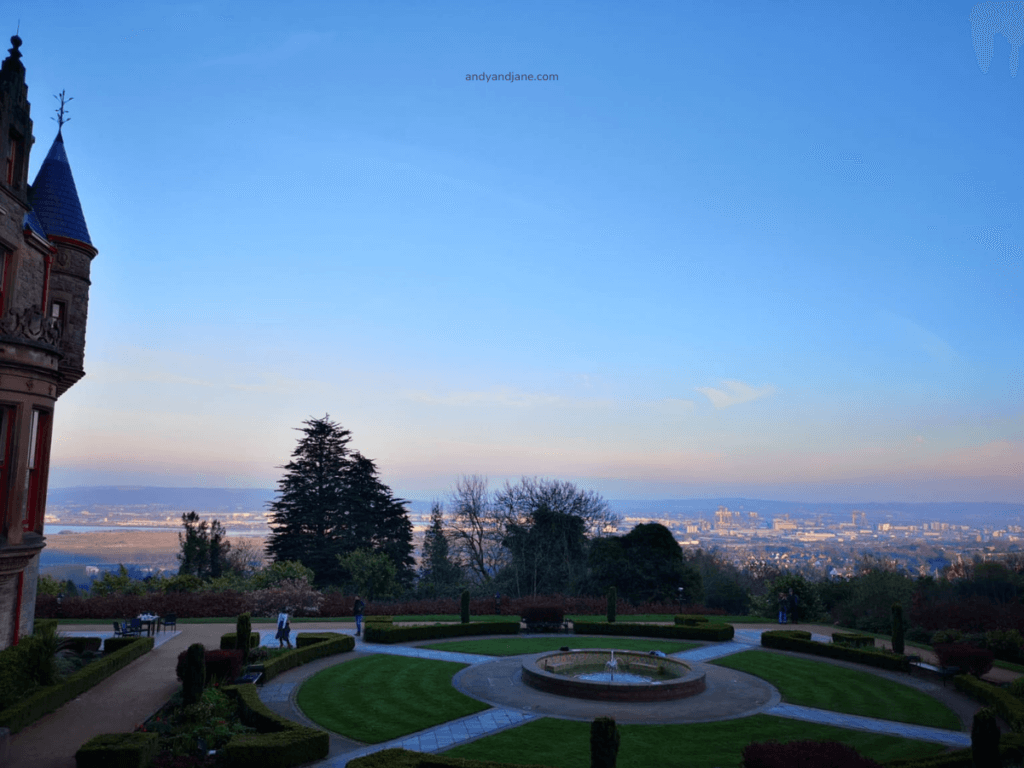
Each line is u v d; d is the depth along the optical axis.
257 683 24.69
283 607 42.09
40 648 21.23
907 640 38.34
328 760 17.42
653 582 56.78
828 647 31.88
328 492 67.50
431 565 66.69
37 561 25.83
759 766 12.79
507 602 46.00
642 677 26.59
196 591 44.78
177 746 17.14
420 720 20.95
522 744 18.86
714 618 46.88
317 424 69.19
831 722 21.38
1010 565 62.62
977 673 26.67
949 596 52.16
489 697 23.62
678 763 17.59
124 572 46.44
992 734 14.43
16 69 23.94
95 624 36.97
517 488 65.00
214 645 31.44
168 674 25.36
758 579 82.50
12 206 23.39
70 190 29.34
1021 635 35.25
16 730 18.36
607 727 14.32
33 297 25.56
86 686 22.89
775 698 24.09
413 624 39.28
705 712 22.14
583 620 42.44
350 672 27.11
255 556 72.06
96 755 15.16
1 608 22.53
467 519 65.31
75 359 28.48
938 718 22.16
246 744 16.47
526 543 62.94
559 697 23.69
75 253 28.66
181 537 60.47
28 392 21.30
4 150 22.89
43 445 22.77
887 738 19.91
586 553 63.62
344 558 57.38
